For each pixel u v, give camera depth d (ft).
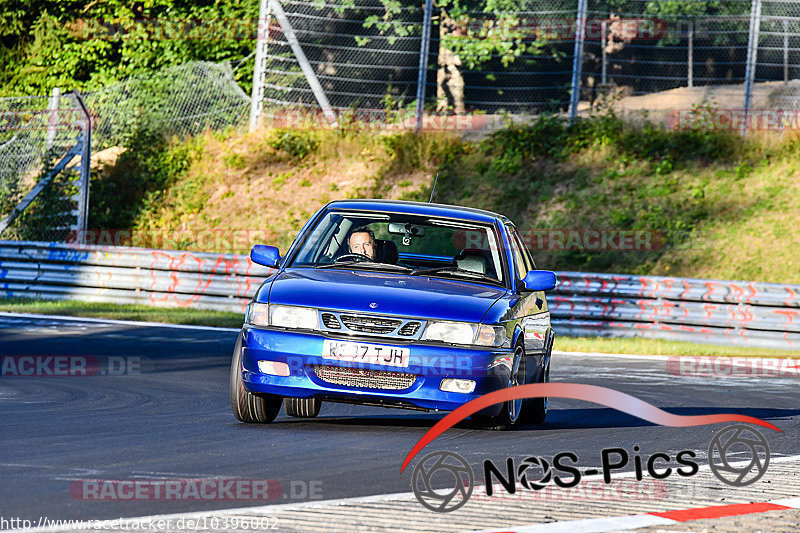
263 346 89.92
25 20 377.09
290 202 299.79
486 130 314.14
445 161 304.30
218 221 297.33
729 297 215.51
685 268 260.83
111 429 87.76
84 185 278.67
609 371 156.56
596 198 284.20
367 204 107.34
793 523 62.69
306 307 90.48
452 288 96.22
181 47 369.71
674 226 272.31
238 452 78.28
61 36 375.04
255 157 313.73
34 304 227.20
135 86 334.24
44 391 112.16
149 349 157.89
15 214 280.31
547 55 343.26
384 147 310.04
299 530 55.01
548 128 306.14
